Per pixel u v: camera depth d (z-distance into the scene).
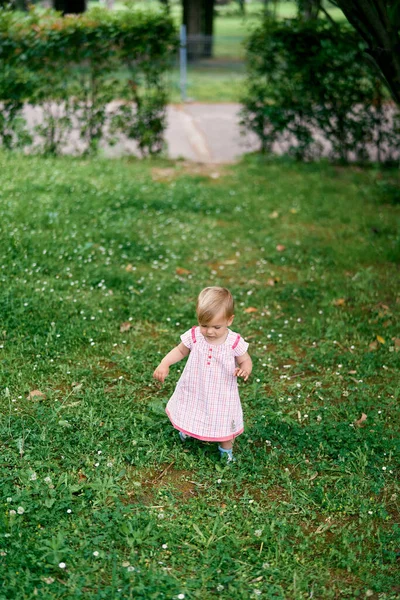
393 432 4.37
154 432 4.25
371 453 4.14
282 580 3.20
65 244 6.86
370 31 6.43
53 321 5.38
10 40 9.91
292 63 10.56
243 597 3.05
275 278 6.80
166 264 6.91
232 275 6.86
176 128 14.52
